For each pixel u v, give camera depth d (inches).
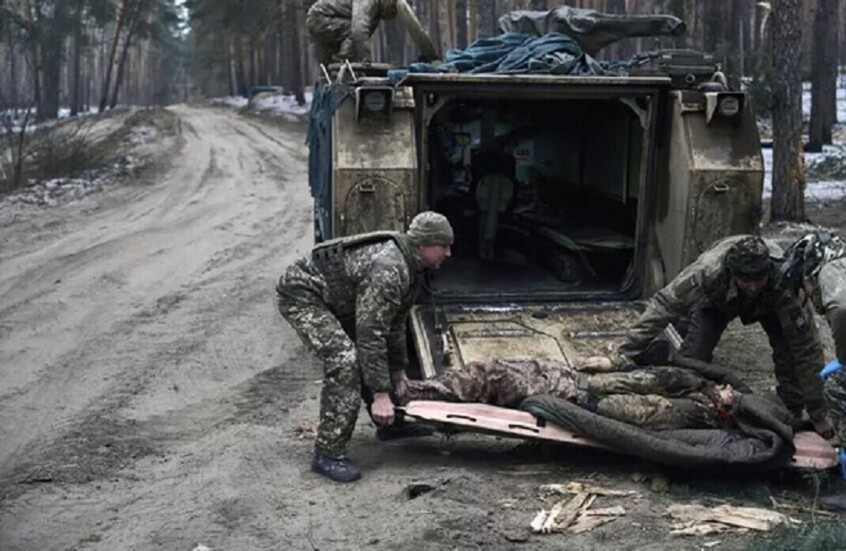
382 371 221.8
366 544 193.3
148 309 439.8
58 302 453.1
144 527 207.3
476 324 288.5
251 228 696.4
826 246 209.6
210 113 2219.5
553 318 294.7
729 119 299.9
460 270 351.6
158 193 902.4
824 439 223.9
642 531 195.5
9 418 291.1
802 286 217.2
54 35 2090.3
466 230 380.8
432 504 209.0
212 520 208.4
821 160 969.5
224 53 3122.5
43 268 534.6
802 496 216.8
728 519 199.6
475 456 243.6
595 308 303.1
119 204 825.5
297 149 1334.9
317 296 227.3
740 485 219.9
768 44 906.7
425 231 222.1
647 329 239.8
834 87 1258.0
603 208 365.4
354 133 291.3
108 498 225.5
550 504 209.8
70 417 290.5
